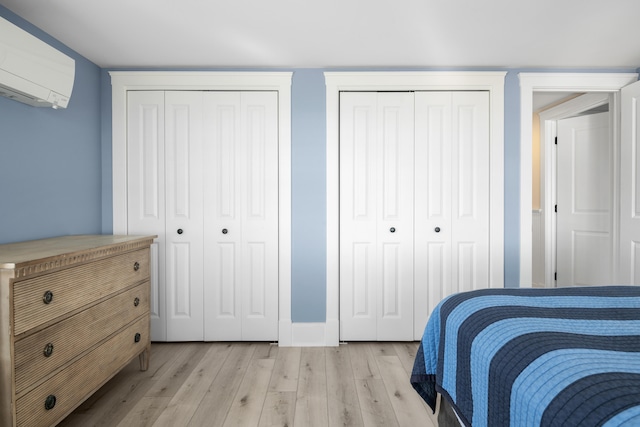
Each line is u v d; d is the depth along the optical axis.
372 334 3.16
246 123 3.10
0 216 2.09
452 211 3.13
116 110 3.07
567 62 2.97
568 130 4.24
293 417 2.04
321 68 3.09
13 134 2.17
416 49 2.73
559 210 4.34
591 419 0.74
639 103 2.93
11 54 1.85
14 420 1.44
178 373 2.57
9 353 1.43
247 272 3.13
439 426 1.71
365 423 1.98
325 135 3.10
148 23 2.33
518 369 1.00
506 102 3.12
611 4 2.12
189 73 3.06
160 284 3.13
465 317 1.42
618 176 3.17
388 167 3.14
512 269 3.14
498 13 2.22
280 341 3.10
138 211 3.11
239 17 2.27
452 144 3.13
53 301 1.66
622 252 3.08
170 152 3.10
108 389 2.33
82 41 2.58
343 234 3.15
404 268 3.15
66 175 2.65
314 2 2.11
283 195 3.09
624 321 1.24
